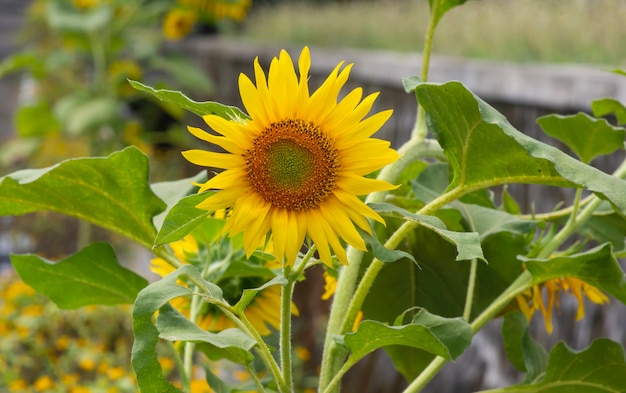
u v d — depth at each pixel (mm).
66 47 6219
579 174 882
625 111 1278
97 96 5309
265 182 904
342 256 907
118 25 5352
